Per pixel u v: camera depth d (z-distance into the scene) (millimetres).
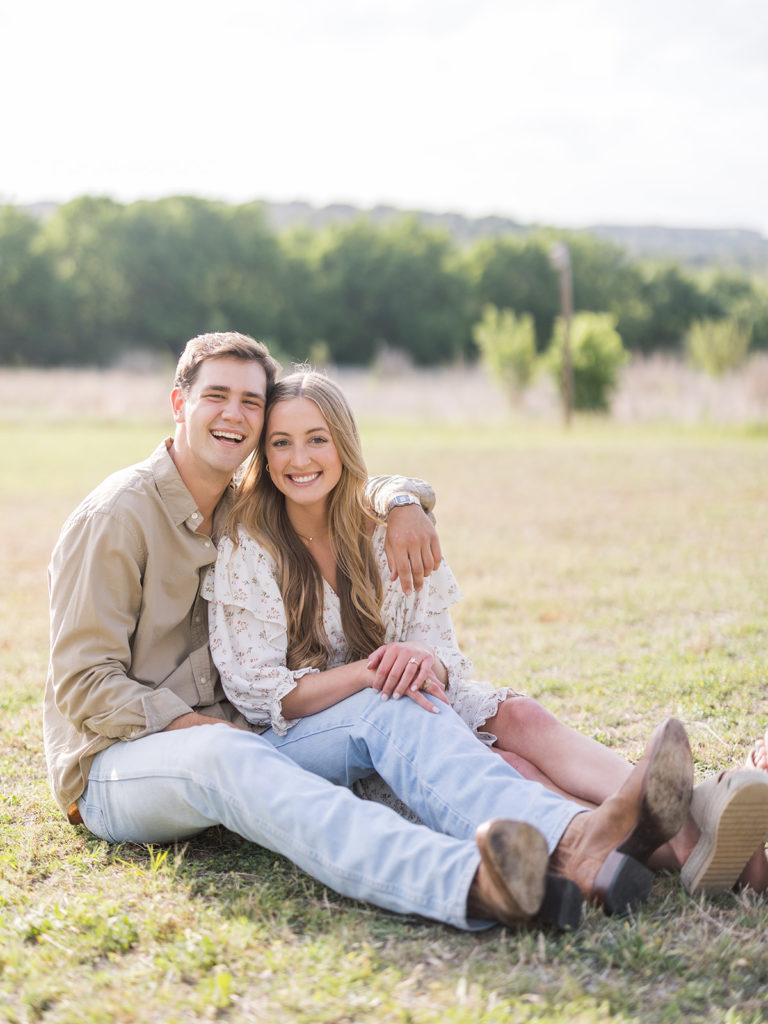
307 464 2754
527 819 2180
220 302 63188
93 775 2629
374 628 2895
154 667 2756
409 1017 1786
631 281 63594
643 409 21625
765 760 2406
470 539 7723
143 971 1976
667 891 2254
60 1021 1827
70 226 61750
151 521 2688
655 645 4621
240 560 2789
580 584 6145
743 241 151625
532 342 24172
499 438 17953
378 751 2473
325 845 2186
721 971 1928
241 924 2143
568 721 3646
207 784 2340
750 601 5426
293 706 2686
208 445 2705
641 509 8992
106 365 59531
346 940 2066
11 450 15414
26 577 6785
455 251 68000
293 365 2973
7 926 2182
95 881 2420
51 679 2797
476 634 5023
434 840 2107
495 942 2043
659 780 2047
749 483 10375
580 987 1877
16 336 59312
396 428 20969
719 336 22859
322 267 65562
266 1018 1805
